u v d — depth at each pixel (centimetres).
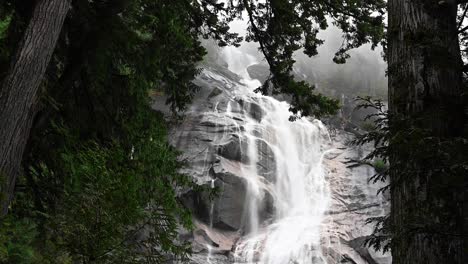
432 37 411
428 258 358
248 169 2666
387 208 2553
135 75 769
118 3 665
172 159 786
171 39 812
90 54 658
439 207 349
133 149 755
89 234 337
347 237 2270
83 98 719
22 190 680
